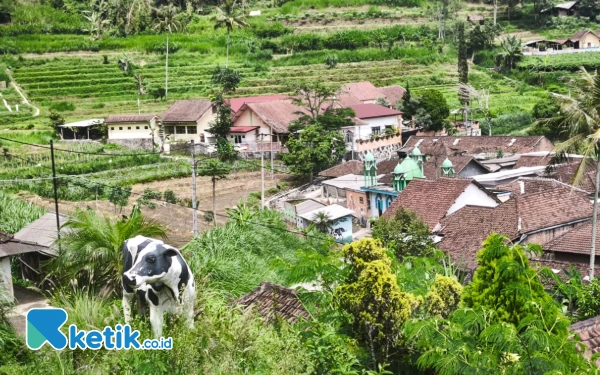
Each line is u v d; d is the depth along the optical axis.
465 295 14.65
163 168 67.44
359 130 76.81
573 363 12.63
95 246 19.78
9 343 17.83
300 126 72.44
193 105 80.19
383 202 52.69
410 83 107.69
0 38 115.12
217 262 24.50
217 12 125.25
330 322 14.10
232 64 110.56
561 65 112.19
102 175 63.94
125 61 105.25
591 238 31.59
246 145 75.56
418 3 142.25
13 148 71.75
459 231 35.69
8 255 28.69
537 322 12.80
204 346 14.03
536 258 33.22
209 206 56.53
